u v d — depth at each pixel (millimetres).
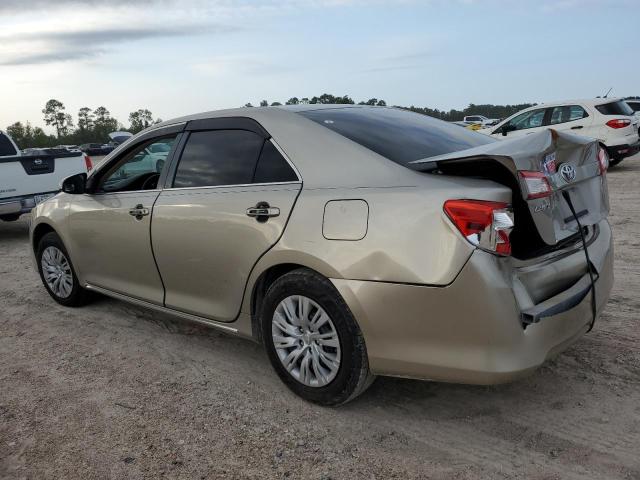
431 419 2984
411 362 2688
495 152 2594
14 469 2715
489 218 2480
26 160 8227
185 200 3648
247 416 3100
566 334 2758
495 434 2818
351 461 2666
